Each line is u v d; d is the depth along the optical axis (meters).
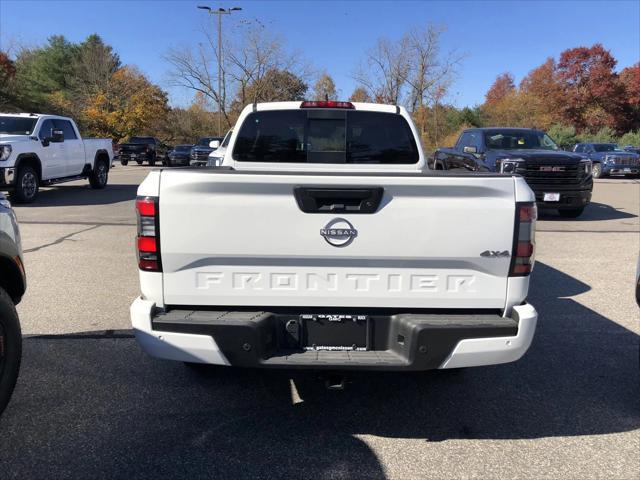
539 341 5.01
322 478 2.92
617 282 7.04
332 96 46.28
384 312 3.21
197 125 62.84
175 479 2.89
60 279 6.88
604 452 3.21
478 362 3.07
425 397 3.90
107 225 10.81
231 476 2.92
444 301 3.15
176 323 3.05
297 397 3.86
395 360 3.08
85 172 16.88
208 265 3.13
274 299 3.15
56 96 52.25
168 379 4.12
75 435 3.31
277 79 45.56
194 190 3.04
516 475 2.97
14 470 2.95
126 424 3.45
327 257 3.09
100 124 50.25
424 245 3.08
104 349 4.67
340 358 3.09
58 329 5.14
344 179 3.01
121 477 2.90
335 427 3.46
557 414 3.67
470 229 3.07
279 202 3.05
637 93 54.47
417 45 40.06
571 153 12.08
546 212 13.74
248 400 3.81
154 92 52.56
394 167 5.04
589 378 4.24
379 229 3.06
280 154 4.99
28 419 3.49
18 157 13.20
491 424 3.53
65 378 4.11
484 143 12.49
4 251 3.51
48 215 12.01
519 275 3.15
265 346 3.11
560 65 55.78
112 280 6.86
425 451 3.20
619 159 25.80
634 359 4.62
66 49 68.94
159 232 3.08
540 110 53.56
